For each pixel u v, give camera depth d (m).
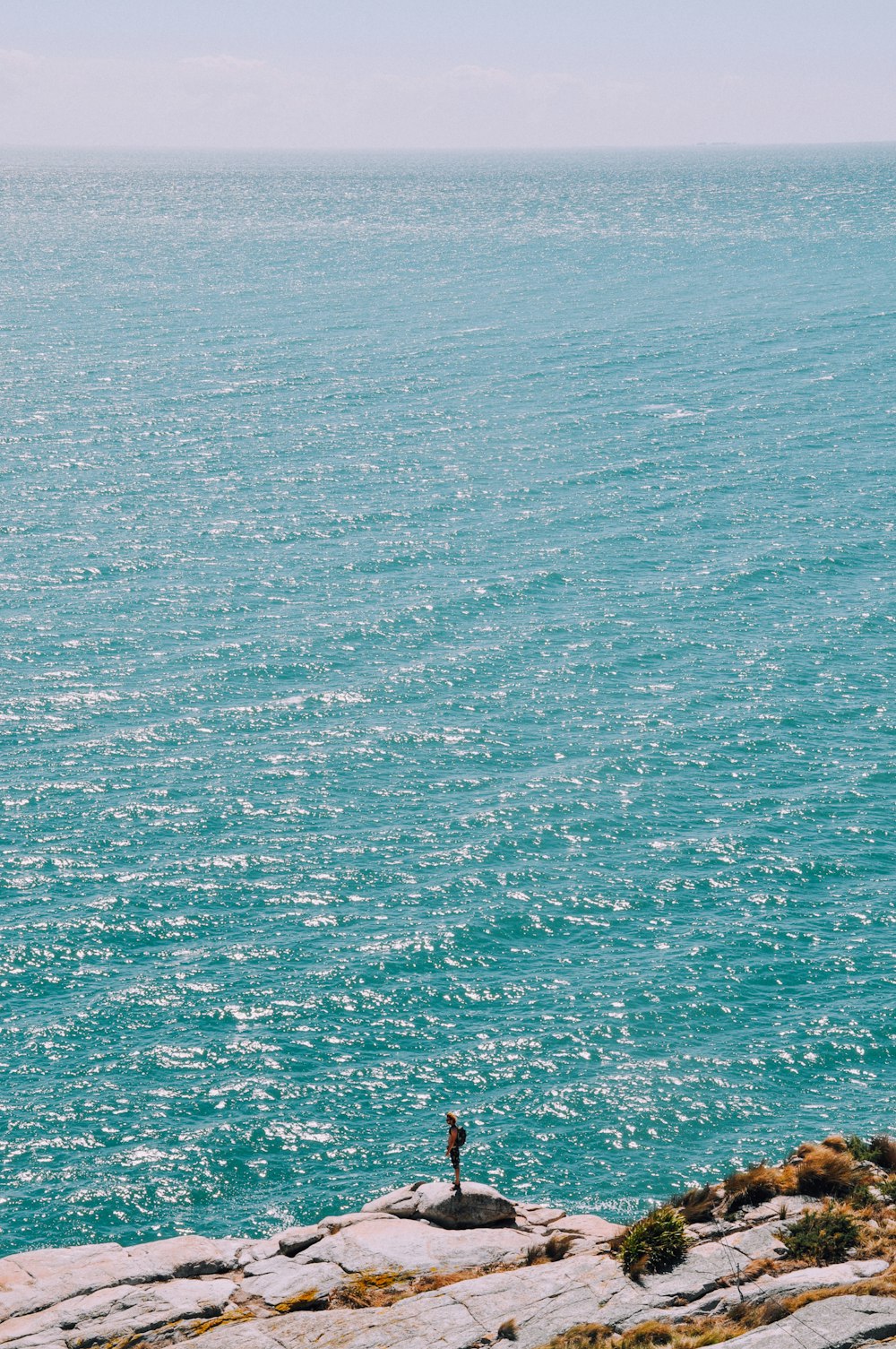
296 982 58.38
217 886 65.50
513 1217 30.98
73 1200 46.03
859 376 174.00
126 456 142.75
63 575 106.75
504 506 125.44
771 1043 54.12
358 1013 56.41
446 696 86.19
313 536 117.50
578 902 64.19
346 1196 46.28
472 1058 53.59
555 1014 56.19
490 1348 24.56
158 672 89.50
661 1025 55.41
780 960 59.53
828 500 124.38
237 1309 27.39
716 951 60.28
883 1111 50.09
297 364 189.62
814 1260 26.47
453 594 103.38
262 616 99.25
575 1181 47.00
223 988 57.94
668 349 194.38
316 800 73.69
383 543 115.38
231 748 79.31
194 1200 46.25
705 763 77.19
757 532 116.38
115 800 73.38
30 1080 52.06
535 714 83.56
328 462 141.25
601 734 80.88
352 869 67.12
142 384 176.88
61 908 63.50
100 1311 27.41
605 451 143.25
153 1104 50.81
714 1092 51.47
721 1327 24.14
